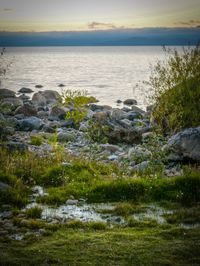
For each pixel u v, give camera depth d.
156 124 20.44
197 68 19.31
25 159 14.34
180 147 15.41
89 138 18.98
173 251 8.59
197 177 12.41
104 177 13.81
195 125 18.70
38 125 22.88
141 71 85.25
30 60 161.50
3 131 19.64
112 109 30.39
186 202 11.64
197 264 8.07
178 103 19.27
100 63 133.88
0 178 12.66
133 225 10.12
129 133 19.55
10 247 8.78
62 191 12.23
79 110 25.31
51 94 38.81
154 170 14.00
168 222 10.34
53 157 15.38
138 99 42.41
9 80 62.47
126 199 11.94
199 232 9.57
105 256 8.38
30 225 9.91
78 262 8.12
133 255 8.41
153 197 11.95
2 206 11.16
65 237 9.35
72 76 72.44
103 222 10.38
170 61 19.69
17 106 29.61
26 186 12.55
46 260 8.17
